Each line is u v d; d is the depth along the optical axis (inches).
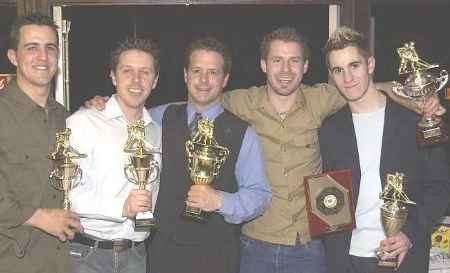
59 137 93.3
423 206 102.1
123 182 95.3
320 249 109.0
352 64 99.7
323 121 107.7
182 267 103.0
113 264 96.4
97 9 160.9
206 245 102.9
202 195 98.4
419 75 100.1
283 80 105.0
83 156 92.7
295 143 108.0
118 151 95.9
